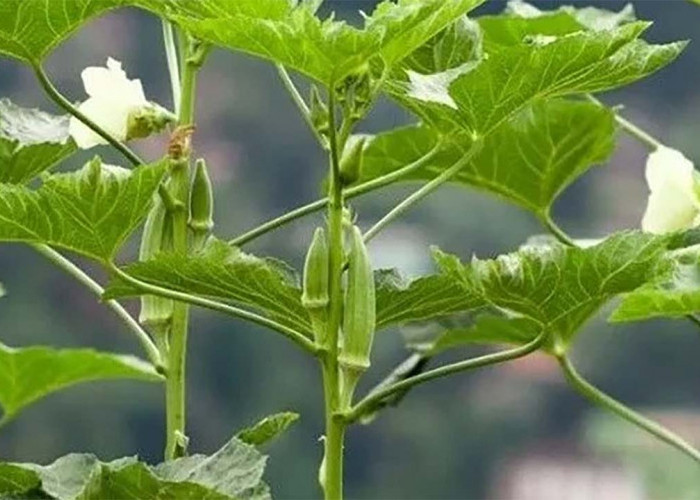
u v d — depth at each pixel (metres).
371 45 2.15
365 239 2.30
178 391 2.38
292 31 2.14
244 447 2.27
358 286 2.24
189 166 2.38
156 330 2.39
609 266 2.27
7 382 2.86
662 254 2.27
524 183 2.79
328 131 2.24
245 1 2.19
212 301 2.27
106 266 2.30
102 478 2.24
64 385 2.87
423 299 2.34
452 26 2.40
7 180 2.44
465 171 2.80
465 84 2.25
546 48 2.23
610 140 2.77
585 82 2.29
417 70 2.41
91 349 2.84
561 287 2.28
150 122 2.39
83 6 2.29
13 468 2.32
